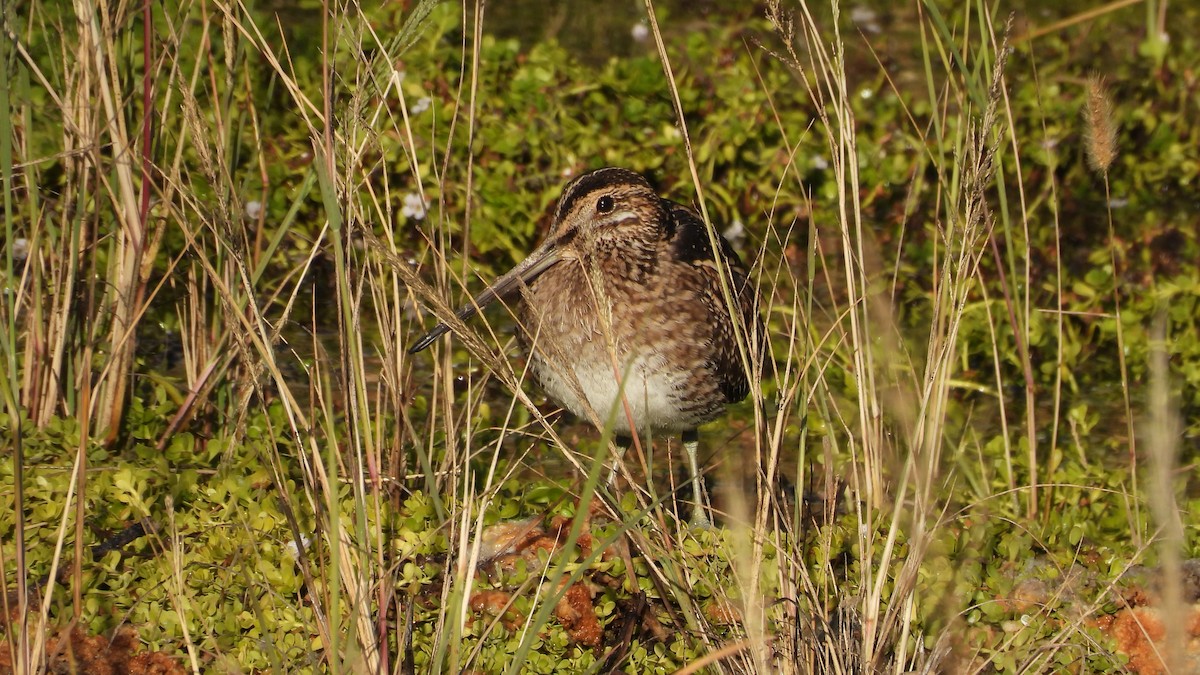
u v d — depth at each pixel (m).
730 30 17.33
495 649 7.49
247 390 8.88
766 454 7.78
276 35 14.39
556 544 7.98
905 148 14.59
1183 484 9.74
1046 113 15.38
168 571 7.70
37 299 8.81
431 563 7.99
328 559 7.85
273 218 12.70
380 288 8.43
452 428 8.50
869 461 8.16
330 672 7.12
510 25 17.70
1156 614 8.09
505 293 9.68
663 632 7.77
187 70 11.39
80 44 8.68
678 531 7.63
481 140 13.77
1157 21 18.73
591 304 9.30
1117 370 12.41
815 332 11.29
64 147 8.94
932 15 8.09
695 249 9.76
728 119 14.52
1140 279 13.77
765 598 7.56
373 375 11.16
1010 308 9.51
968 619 8.02
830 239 13.72
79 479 7.22
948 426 10.52
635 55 17.20
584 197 9.48
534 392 11.12
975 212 7.18
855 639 7.31
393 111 13.87
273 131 13.55
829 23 17.80
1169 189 15.63
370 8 15.68
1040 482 9.91
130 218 8.88
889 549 7.12
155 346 11.32
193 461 8.97
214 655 7.31
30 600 7.50
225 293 7.09
